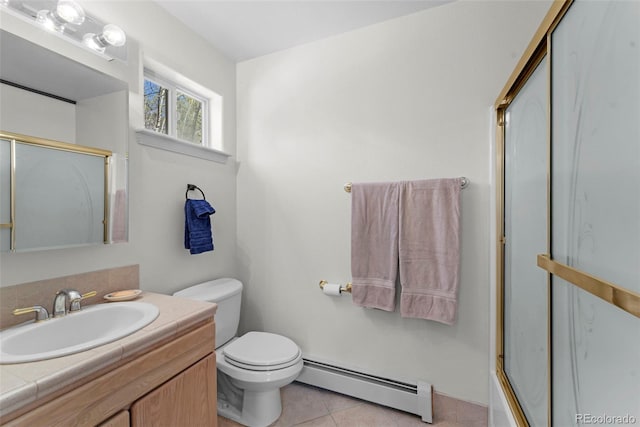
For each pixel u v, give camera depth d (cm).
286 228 201
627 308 49
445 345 159
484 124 151
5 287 105
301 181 196
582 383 69
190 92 194
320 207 190
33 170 111
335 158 185
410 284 157
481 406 151
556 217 80
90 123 128
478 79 152
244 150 216
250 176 214
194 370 113
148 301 129
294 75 199
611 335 58
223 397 173
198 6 161
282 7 161
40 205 113
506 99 130
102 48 131
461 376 156
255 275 211
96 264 132
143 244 152
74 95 123
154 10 157
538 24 141
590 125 63
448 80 158
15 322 106
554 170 81
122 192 138
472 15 153
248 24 176
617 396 56
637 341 51
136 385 91
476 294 153
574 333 73
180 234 173
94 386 80
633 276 50
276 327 204
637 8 49
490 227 149
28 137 110
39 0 110
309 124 193
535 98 99
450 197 151
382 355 173
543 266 84
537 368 98
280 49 202
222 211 206
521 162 114
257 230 211
